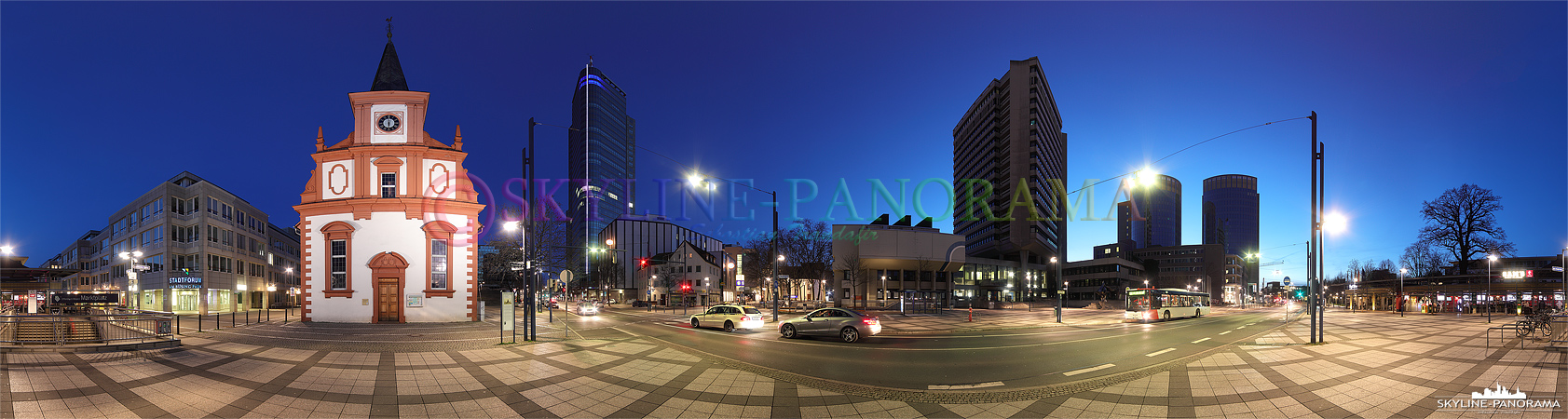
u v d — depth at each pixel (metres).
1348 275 117.38
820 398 9.59
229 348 16.55
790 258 67.31
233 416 8.21
